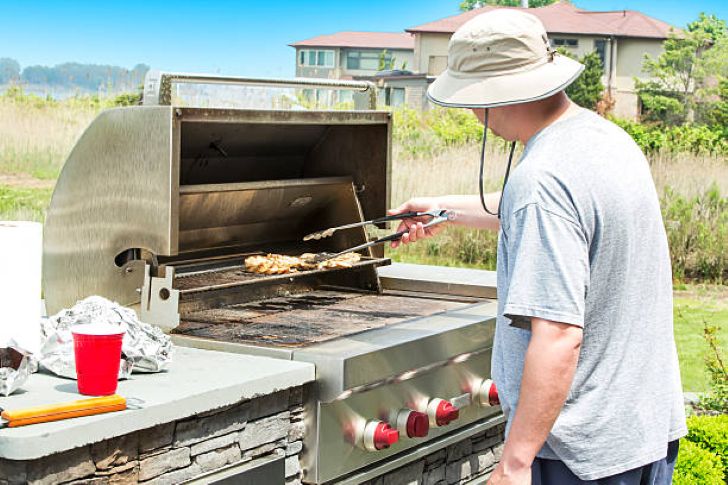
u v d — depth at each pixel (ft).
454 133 28.81
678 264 26.40
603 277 6.34
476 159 27.94
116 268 8.48
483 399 9.39
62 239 8.73
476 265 26.43
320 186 10.69
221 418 6.80
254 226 10.68
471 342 9.10
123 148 8.18
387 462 8.34
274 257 10.17
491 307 10.05
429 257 26.86
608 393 6.40
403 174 28.32
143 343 6.97
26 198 25.99
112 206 8.33
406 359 8.14
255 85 9.37
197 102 15.76
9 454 5.41
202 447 6.66
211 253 10.34
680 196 26.71
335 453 7.70
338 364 7.39
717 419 13.50
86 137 8.39
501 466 6.31
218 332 8.48
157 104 8.44
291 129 10.57
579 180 6.22
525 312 6.11
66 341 6.76
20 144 26.18
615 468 6.41
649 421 6.52
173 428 6.42
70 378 6.67
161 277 8.27
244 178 10.62
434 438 9.00
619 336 6.41
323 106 29.60
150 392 6.39
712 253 26.14
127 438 6.10
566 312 6.05
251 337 8.24
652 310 6.57
